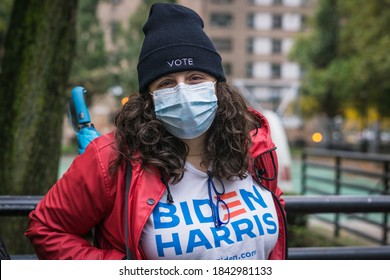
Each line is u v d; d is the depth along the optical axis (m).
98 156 1.59
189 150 1.69
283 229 1.78
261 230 1.64
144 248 1.54
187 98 1.59
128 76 16.41
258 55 53.53
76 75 11.22
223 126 1.68
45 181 3.46
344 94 23.50
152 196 1.55
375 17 19.14
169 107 1.60
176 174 1.57
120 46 16.77
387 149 27.61
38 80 3.40
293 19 53.34
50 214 1.63
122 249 1.63
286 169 8.10
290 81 53.50
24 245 3.24
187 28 1.65
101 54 16.08
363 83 20.28
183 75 1.64
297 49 32.03
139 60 1.68
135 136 1.59
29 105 3.36
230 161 1.65
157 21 1.67
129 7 26.33
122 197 1.59
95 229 1.73
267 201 1.73
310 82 29.22
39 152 3.40
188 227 1.54
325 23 30.27
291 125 43.72
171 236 1.53
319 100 30.59
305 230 5.59
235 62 53.56
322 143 34.91
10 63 3.42
